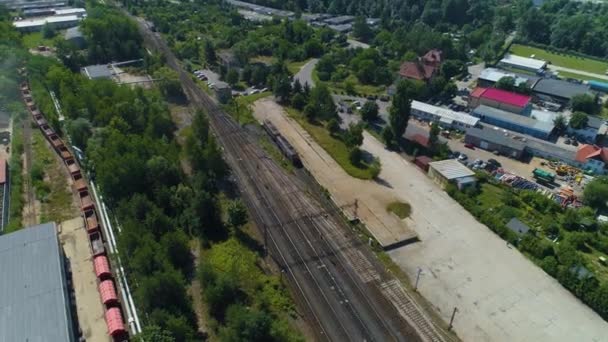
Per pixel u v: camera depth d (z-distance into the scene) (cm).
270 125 11338
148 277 5956
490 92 12900
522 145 10450
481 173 9525
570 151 10475
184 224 7675
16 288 5825
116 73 14562
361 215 8356
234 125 11644
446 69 14925
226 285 6041
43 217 7862
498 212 8381
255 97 13450
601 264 7238
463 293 6662
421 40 16950
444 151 10250
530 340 5959
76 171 9019
